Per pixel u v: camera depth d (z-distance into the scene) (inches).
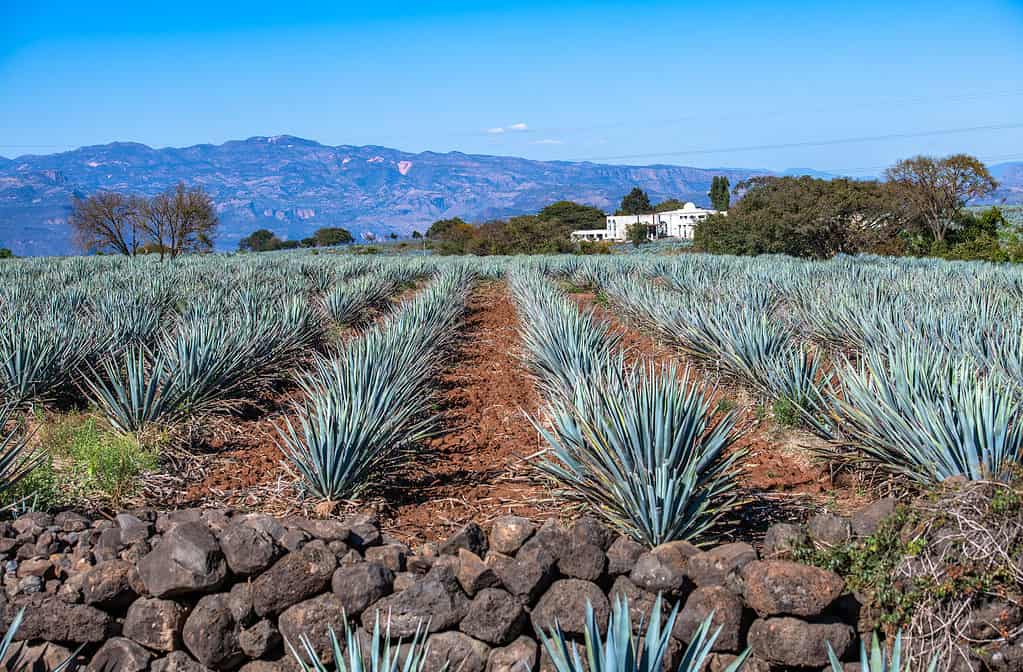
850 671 155.4
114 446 273.0
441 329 548.4
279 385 432.8
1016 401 243.6
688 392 242.5
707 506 211.6
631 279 817.5
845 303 499.5
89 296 647.8
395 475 276.2
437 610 164.9
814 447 271.9
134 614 169.2
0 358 368.8
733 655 158.7
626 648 127.1
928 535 162.1
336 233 4753.9
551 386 369.1
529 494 256.4
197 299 634.2
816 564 165.6
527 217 2541.8
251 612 168.7
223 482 276.7
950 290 622.2
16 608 171.2
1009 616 149.7
